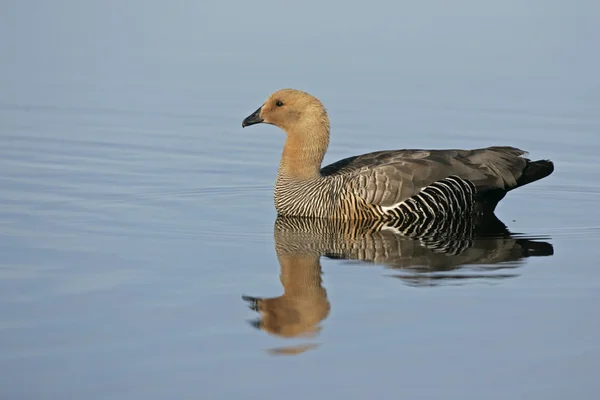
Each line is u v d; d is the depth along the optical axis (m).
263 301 12.80
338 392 10.32
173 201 18.28
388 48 30.66
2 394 10.14
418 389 10.40
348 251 15.27
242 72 28.02
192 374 10.66
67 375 10.57
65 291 13.04
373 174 17.42
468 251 15.28
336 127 23.38
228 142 22.59
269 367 10.86
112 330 11.76
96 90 26.44
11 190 18.55
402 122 23.69
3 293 12.91
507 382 10.58
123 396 10.14
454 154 18.12
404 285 13.53
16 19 33.84
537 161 18.48
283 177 17.95
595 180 20.02
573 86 26.80
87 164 20.58
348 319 12.27
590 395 10.30
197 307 12.57
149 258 14.60
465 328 11.98
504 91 26.34
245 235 16.16
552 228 16.78
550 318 12.31
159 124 23.70
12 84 26.86
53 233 15.83
